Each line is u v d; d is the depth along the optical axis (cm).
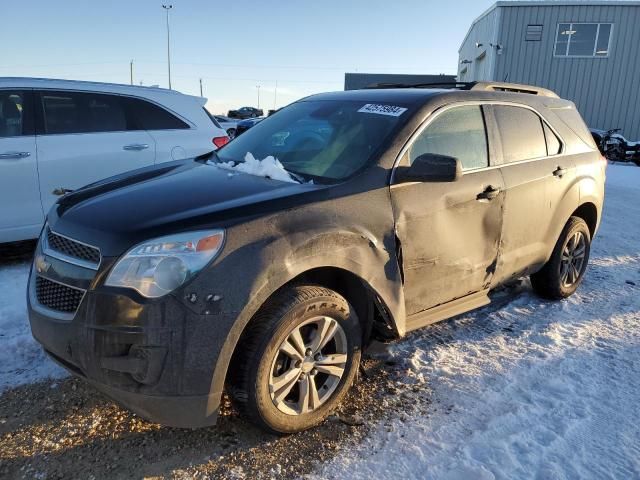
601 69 2108
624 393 329
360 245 286
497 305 468
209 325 238
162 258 236
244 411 264
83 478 249
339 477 252
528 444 277
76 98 560
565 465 262
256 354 255
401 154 318
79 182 553
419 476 253
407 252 314
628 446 279
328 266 274
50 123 542
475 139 371
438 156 299
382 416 301
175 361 236
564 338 403
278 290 267
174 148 614
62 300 256
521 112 419
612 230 798
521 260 412
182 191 290
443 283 345
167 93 628
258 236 252
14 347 359
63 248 265
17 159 517
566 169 443
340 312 284
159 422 248
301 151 347
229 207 260
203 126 646
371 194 298
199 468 257
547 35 2111
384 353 371
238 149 387
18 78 534
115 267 240
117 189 307
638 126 2123
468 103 372
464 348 383
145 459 262
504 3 2106
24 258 558
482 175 364
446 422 296
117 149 573
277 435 279
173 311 233
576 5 2061
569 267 481
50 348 261
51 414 295
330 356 289
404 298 319
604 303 480
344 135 341
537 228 419
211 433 283
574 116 486
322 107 388
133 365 235
